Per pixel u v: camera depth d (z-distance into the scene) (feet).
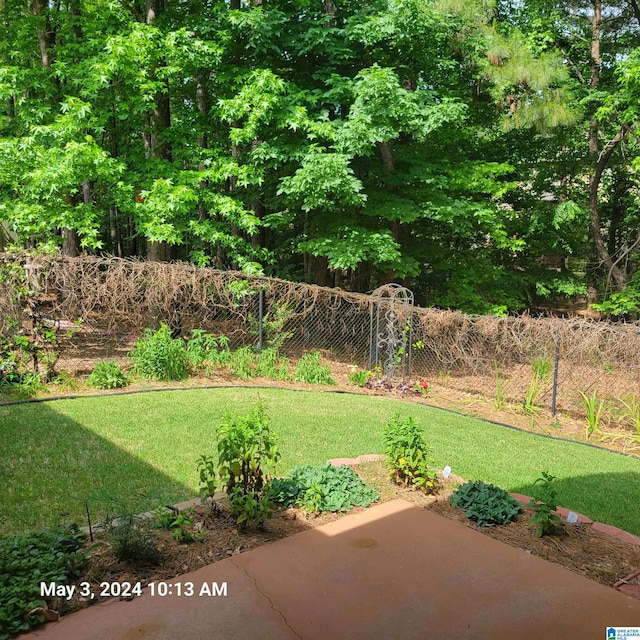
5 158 28.37
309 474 14.24
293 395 26.17
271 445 12.53
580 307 64.18
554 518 12.48
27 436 17.54
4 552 9.77
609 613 9.49
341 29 35.50
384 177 37.99
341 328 38.65
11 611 8.51
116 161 31.14
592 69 49.75
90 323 28.40
